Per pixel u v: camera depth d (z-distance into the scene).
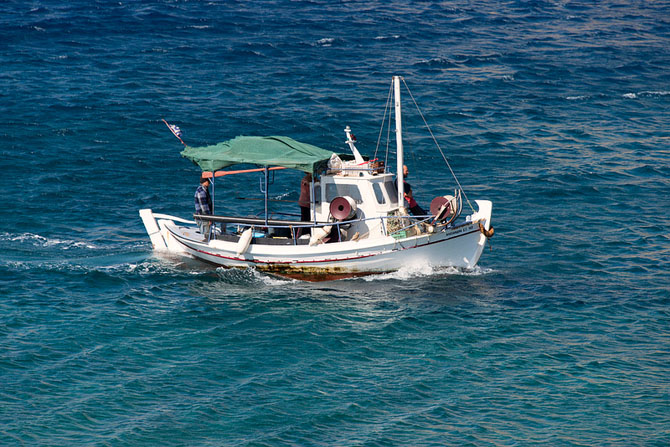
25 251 97.88
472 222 91.38
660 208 119.50
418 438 60.41
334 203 88.75
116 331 76.44
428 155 147.50
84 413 62.25
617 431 61.66
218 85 192.25
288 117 167.62
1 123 155.00
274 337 76.06
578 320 80.94
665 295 87.50
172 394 65.50
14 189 122.19
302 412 63.47
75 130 153.75
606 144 156.38
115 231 107.94
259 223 91.31
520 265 96.81
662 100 194.75
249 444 59.03
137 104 173.00
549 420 63.03
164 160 140.88
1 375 67.06
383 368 70.81
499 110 181.00
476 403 65.38
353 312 82.00
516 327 79.06
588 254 100.69
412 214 94.00
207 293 87.00
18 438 58.62
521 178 134.38
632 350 74.50
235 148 91.00
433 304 84.12
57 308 81.12
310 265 90.31
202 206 94.75
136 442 58.91
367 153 149.00
